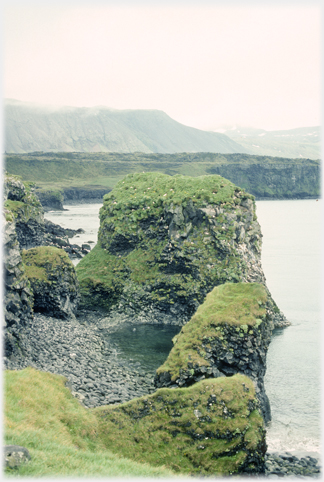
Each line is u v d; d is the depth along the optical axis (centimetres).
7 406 2928
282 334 6631
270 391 4784
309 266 11594
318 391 4759
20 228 11794
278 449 3706
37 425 2897
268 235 18288
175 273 7556
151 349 5897
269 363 5525
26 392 3212
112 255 8538
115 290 7881
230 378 3606
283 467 3366
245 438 3238
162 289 7481
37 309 6794
